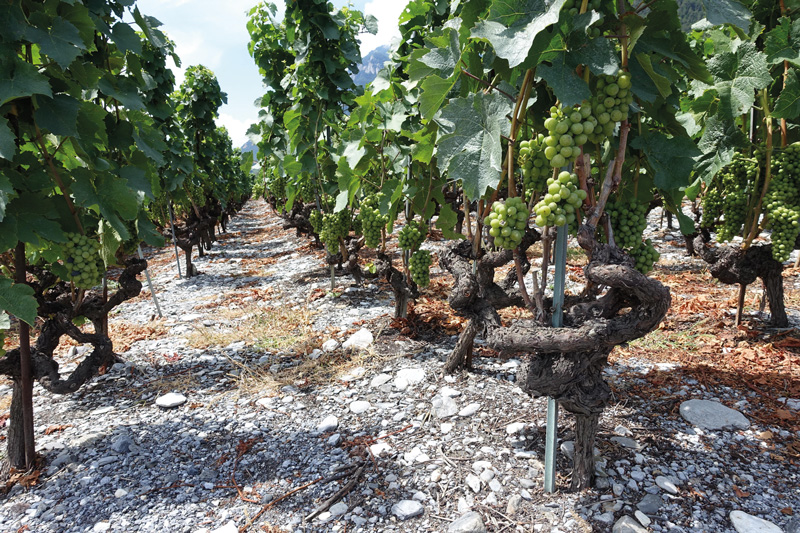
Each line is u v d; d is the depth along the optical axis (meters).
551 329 2.13
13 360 2.85
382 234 4.94
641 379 3.59
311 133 6.51
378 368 4.12
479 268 2.97
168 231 8.42
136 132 3.18
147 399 3.88
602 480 2.48
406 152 4.27
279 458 2.97
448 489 2.56
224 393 3.91
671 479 2.48
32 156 2.54
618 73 1.68
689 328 4.47
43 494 2.71
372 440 3.08
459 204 8.54
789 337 3.93
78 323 3.49
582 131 1.73
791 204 3.74
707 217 4.31
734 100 3.27
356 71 6.42
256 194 22.19
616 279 1.87
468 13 2.18
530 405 3.29
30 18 2.14
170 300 7.05
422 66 2.71
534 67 1.83
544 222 1.91
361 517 2.41
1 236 2.30
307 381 4.02
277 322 5.55
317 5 5.81
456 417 3.24
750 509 2.26
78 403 3.87
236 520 2.44
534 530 2.23
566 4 1.66
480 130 1.90
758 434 2.82
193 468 2.88
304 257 9.24
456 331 4.74
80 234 2.71
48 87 2.10
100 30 2.53
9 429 2.91
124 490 2.70
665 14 1.79
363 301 6.07
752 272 4.09
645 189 2.37
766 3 3.52
